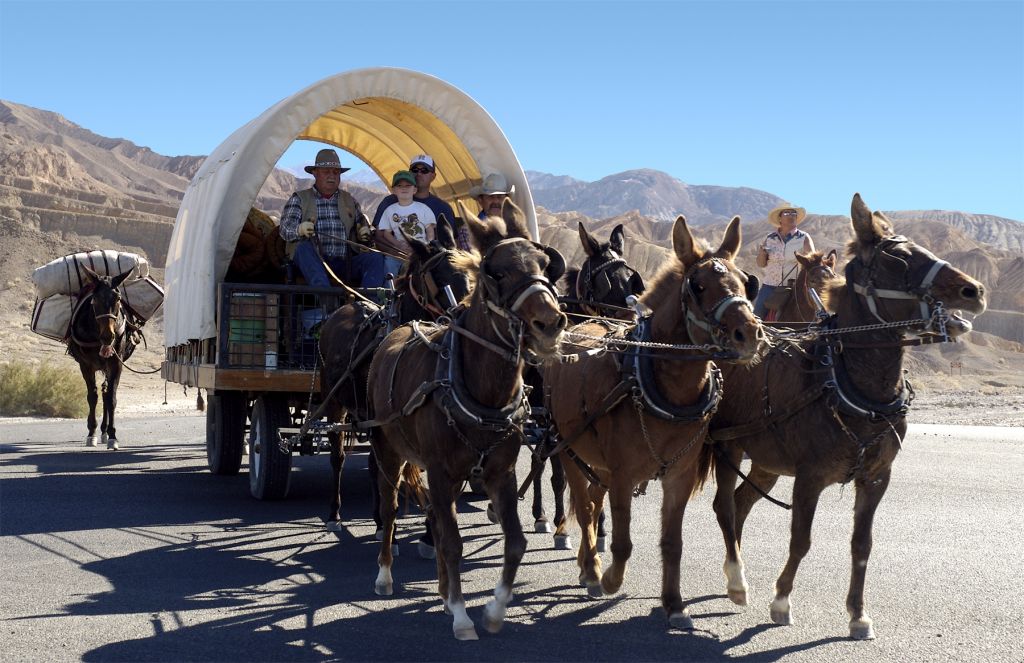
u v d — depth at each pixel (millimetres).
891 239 6207
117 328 16547
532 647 5914
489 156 12148
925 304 5996
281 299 10836
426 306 7988
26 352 43406
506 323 5785
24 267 91750
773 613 6496
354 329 8750
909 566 8227
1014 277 168875
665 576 6434
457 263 6211
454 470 6121
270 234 12648
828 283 6844
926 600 7102
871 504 6316
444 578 6641
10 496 11375
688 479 6457
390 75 11617
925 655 5816
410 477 7215
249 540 9133
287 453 10914
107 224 109562
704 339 5957
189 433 19969
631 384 6203
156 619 6410
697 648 5934
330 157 11211
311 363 10898
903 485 13164
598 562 7250
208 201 11500
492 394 5953
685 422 6199
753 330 5691
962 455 16875
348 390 8586
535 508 9867
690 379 6168
